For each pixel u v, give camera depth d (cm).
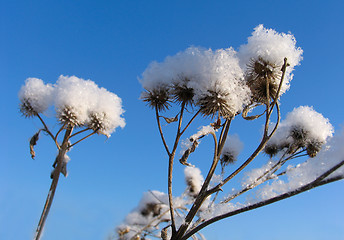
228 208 34
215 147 35
